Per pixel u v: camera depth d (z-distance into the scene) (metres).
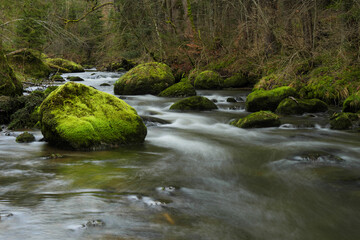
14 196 3.22
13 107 7.66
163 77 14.29
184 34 18.38
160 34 18.92
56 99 5.62
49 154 4.93
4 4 15.03
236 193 3.59
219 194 3.54
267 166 4.70
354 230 2.80
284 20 13.27
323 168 4.54
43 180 3.75
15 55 17.58
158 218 2.82
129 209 2.98
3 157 4.77
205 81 15.34
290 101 8.99
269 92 9.69
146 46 18.61
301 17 12.55
